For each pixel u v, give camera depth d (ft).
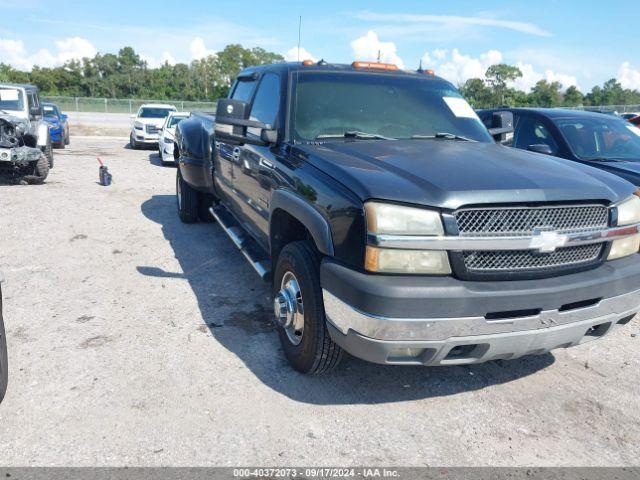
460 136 13.76
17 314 14.46
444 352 9.25
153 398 10.70
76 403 10.44
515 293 9.11
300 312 11.39
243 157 15.33
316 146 12.12
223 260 19.77
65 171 41.88
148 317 14.56
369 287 8.91
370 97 13.85
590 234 9.80
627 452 9.58
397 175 9.78
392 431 9.98
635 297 10.48
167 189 34.81
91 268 18.48
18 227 23.49
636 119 40.34
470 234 9.06
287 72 14.11
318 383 11.50
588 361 12.91
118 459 8.95
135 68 295.89
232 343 13.16
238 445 9.41
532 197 9.31
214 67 302.45
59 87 285.84
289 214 11.87
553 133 21.35
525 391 11.50
